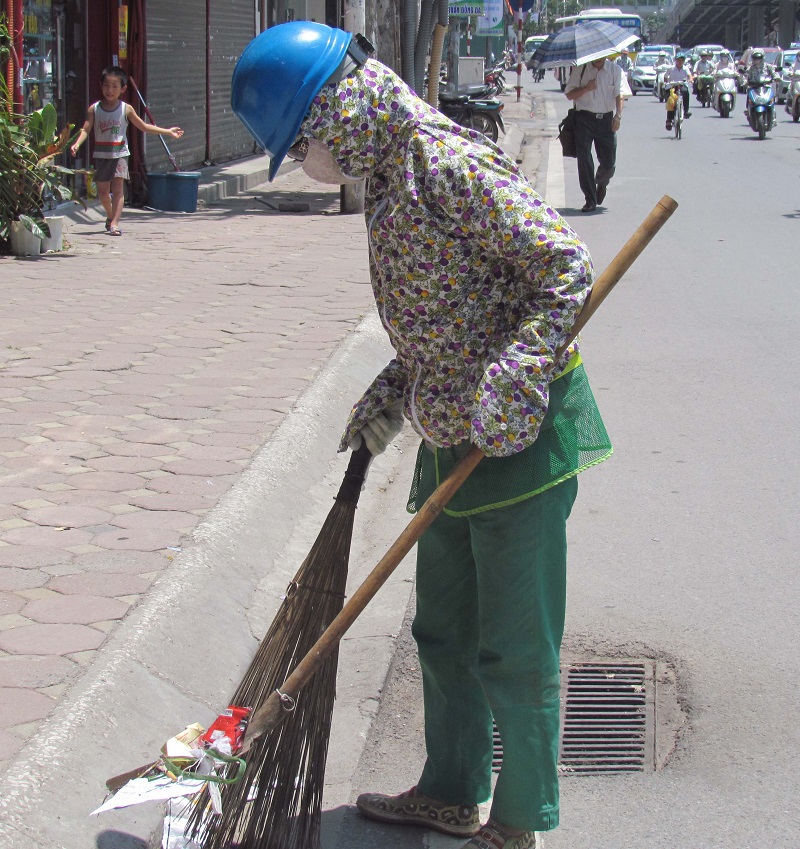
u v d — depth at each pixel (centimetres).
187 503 438
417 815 293
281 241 1098
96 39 1295
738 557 448
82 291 842
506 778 266
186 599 361
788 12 6762
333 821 297
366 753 331
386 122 242
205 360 648
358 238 1114
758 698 350
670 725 343
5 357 647
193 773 243
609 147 1342
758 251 1109
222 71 1716
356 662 377
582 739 338
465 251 244
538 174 1752
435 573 280
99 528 412
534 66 1360
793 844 285
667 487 524
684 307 881
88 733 284
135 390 587
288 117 240
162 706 313
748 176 1716
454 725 287
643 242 248
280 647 270
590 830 293
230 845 268
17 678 306
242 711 257
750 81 2405
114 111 1105
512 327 253
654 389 676
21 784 257
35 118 998
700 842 287
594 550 458
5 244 1002
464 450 265
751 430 602
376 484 537
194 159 1620
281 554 430
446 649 285
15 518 421
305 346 681
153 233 1148
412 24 1458
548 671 264
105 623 339
